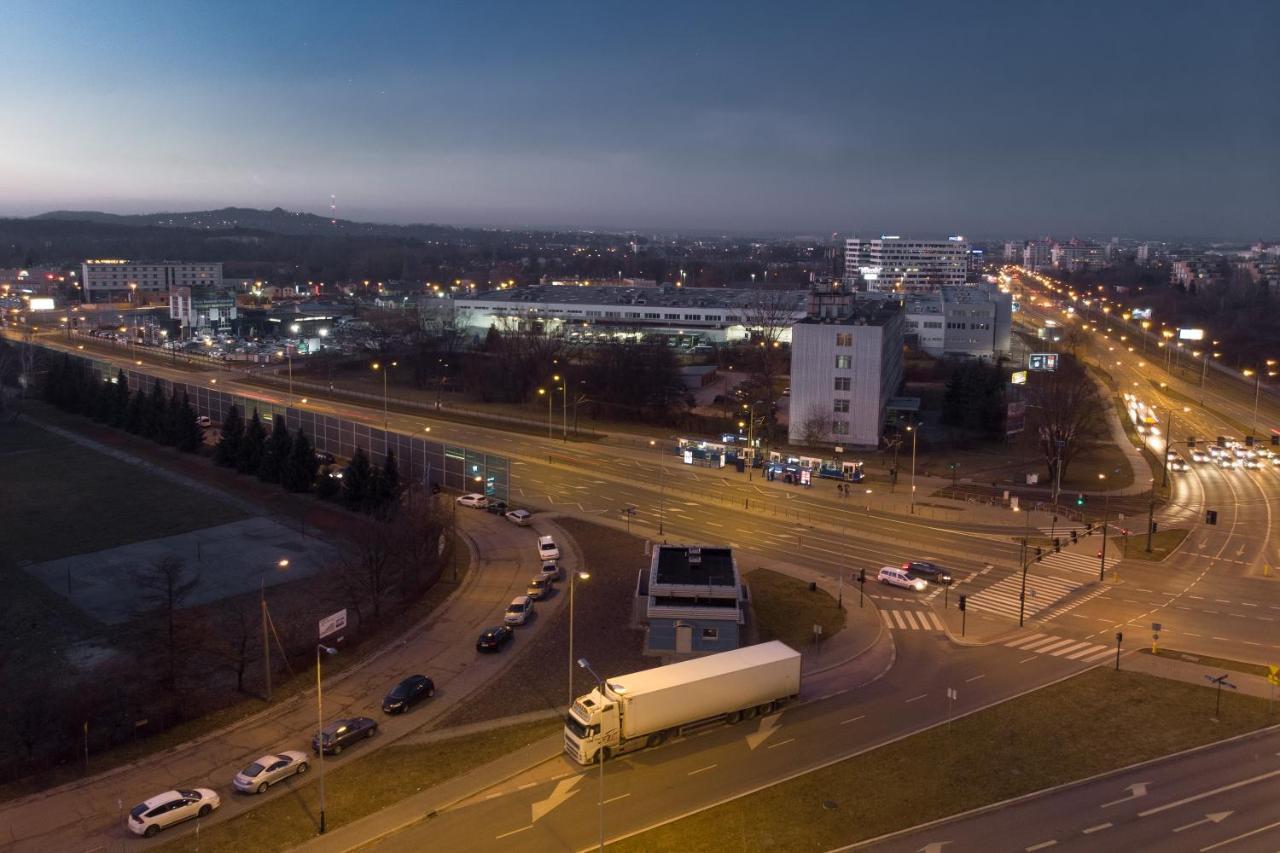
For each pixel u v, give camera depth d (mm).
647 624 78125
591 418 178375
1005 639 79562
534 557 100250
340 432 141250
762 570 96000
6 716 67188
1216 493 129375
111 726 64500
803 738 62594
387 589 91938
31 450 154625
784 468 133250
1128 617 84438
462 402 193875
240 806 55344
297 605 88000
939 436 162625
